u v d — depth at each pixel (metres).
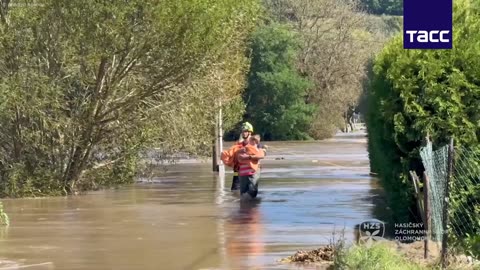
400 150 16.75
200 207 22.11
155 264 13.83
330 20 92.88
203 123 27.83
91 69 25.25
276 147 63.53
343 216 19.84
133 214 20.69
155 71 25.22
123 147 27.27
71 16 24.20
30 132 25.56
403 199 16.78
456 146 15.87
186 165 39.47
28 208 22.22
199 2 24.12
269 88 82.38
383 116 16.84
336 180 30.77
